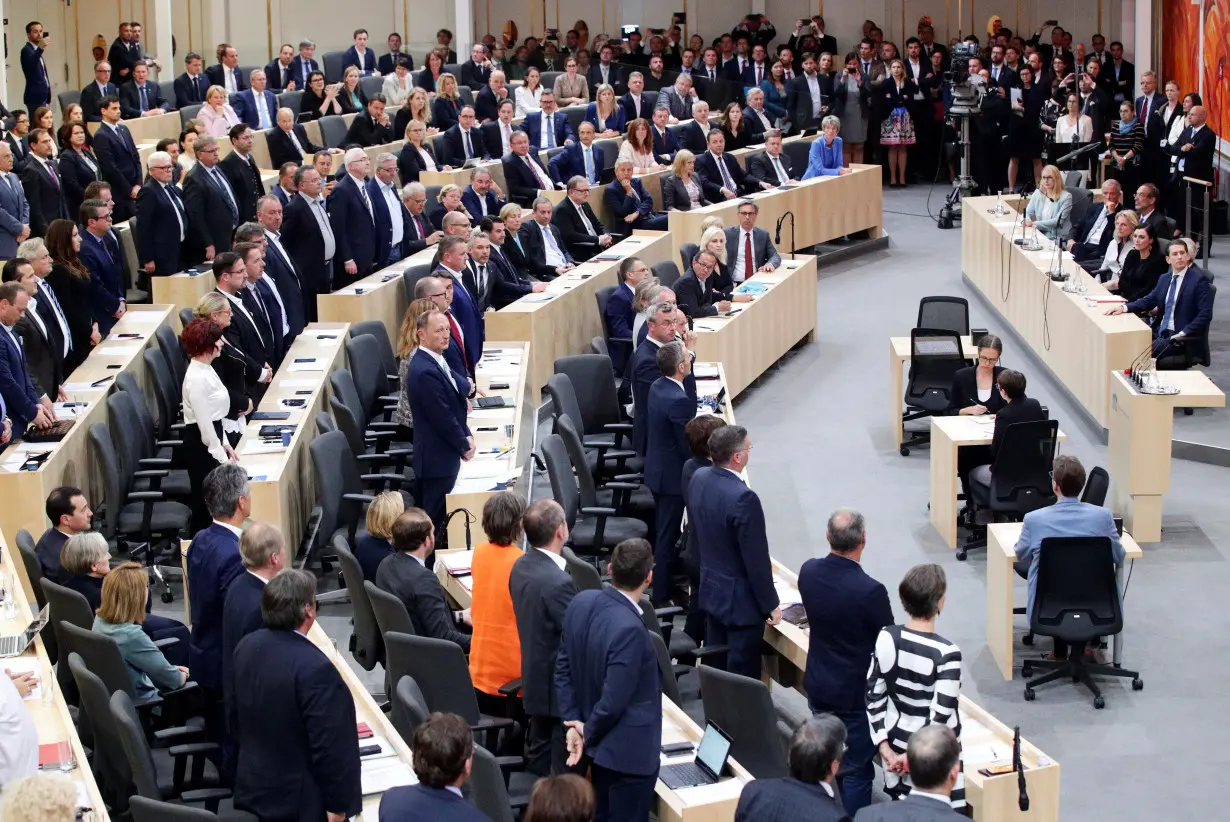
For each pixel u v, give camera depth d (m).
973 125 22.27
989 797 6.60
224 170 14.21
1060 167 20.20
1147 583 9.91
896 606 9.70
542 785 4.76
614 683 5.84
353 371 11.28
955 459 10.37
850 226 19.47
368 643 7.73
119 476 9.41
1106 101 20.72
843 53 26.64
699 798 6.20
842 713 6.90
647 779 5.95
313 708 5.52
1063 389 13.59
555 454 9.30
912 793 5.31
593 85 23.08
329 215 13.18
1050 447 10.02
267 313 11.07
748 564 7.40
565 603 6.53
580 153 17.45
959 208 21.61
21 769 5.72
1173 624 9.34
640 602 7.36
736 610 7.51
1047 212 15.87
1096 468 9.23
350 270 13.11
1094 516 8.43
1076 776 7.72
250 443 9.62
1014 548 8.62
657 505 9.23
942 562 10.34
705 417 8.18
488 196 15.09
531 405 12.54
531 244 14.30
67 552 7.71
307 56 21.12
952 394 11.36
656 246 15.73
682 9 26.67
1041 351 14.34
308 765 5.61
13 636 7.20
